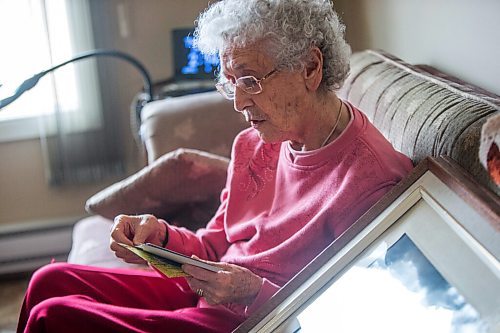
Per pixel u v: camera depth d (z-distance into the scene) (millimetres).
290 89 1583
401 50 2340
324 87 1632
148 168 2299
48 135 3260
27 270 3400
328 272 1482
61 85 3209
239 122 2535
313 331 1435
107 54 2551
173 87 3100
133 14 3268
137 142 3121
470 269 1271
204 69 3158
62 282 1760
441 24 2033
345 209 1568
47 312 1547
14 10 3186
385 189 1563
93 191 3451
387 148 1632
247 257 1704
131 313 1589
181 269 1509
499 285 1203
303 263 1634
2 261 3365
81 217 3412
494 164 1373
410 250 1402
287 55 1538
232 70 1586
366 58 2217
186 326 1580
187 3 3305
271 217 1741
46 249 3389
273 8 1537
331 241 1605
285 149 1751
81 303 1589
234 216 1846
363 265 1459
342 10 2818
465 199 1344
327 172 1642
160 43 3326
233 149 1884
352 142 1612
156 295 1840
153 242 1835
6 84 2279
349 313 1414
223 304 1657
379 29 2504
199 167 2264
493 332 1169
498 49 1753
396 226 1460
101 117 3283
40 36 3205
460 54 1950
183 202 2309
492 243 1246
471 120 1521
